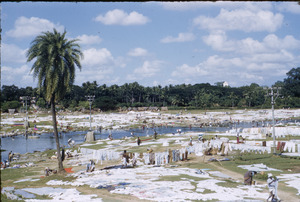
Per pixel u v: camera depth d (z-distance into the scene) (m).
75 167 46.50
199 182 31.12
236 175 36.72
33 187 30.77
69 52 37.91
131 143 68.88
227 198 24.89
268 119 154.88
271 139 65.62
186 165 43.41
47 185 31.80
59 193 27.17
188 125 137.12
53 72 37.41
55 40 38.09
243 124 139.25
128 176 34.50
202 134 74.88
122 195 26.06
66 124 139.62
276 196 24.59
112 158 49.38
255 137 69.38
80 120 157.38
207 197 25.08
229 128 121.94
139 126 134.38
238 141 59.56
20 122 145.38
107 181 31.72
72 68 40.03
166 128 128.38
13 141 97.00
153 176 34.31
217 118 163.00
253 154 50.88
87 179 33.34
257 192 27.67
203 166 42.31
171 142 67.00
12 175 41.06
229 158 48.34
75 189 28.56
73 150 65.44
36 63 37.78
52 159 59.88
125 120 156.75
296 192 28.23
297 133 68.94
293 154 48.88
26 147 84.31
